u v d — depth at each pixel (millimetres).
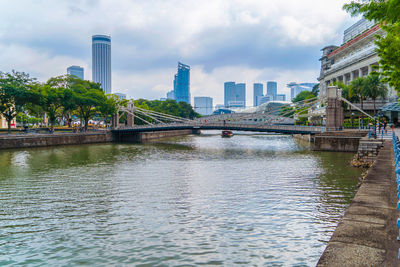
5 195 23797
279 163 40844
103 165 39594
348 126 72875
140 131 86250
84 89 83500
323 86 153125
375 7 14719
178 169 36375
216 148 66438
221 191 24516
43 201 22031
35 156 48594
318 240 14500
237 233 15461
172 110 153250
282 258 12664
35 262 12859
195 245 14094
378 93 73750
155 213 18969
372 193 11297
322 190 24391
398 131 53625
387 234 7156
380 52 18375
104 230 16219
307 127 68312
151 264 12391
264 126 71438
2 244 14648
